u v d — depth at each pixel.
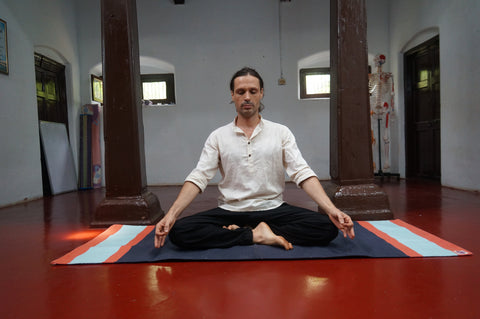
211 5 6.64
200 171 2.03
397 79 6.42
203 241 1.98
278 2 6.57
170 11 6.65
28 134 5.06
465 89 4.61
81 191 6.17
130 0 3.05
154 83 6.93
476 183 4.45
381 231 2.44
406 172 6.41
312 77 6.75
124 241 2.34
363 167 3.04
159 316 1.21
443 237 2.29
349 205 2.93
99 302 1.36
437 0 5.14
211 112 6.69
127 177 3.02
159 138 6.77
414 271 1.63
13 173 4.66
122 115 3.03
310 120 6.66
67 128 6.46
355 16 3.06
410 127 6.41
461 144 4.73
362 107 3.06
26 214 3.79
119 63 3.02
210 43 6.65
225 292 1.42
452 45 4.85
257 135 2.10
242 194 2.10
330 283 1.49
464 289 1.40
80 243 2.42
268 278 1.57
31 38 5.22
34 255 2.12
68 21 6.40
